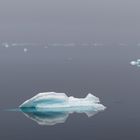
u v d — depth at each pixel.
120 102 37.56
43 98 32.06
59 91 46.97
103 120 29.42
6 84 54.69
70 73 73.38
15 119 29.84
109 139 24.42
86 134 25.58
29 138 24.59
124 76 66.44
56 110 31.80
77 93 45.16
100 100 38.97
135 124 28.16
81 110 32.06
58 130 26.66
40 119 29.66
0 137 24.81
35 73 73.50
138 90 47.03
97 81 58.28
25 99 39.91
